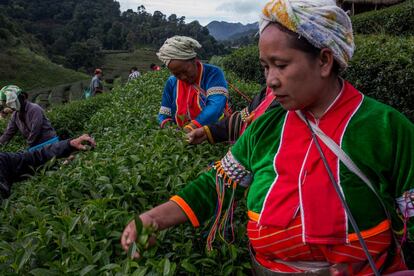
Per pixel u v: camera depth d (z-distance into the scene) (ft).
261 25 5.28
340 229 5.12
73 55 286.25
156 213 6.08
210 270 7.07
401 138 5.09
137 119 18.43
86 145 11.68
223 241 7.11
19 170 11.23
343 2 77.00
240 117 9.59
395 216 5.34
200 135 9.94
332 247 5.21
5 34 235.20
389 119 5.15
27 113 20.86
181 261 6.78
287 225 5.32
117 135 15.94
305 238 5.19
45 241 6.79
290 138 5.48
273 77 5.24
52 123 38.37
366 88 23.65
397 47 23.31
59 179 9.88
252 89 30.58
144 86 34.12
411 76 20.49
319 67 5.18
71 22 370.32
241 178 6.13
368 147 5.11
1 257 6.51
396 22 48.80
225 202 6.29
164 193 8.86
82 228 7.05
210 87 12.89
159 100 23.79
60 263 6.30
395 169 5.16
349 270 5.21
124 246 5.90
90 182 9.14
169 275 5.67
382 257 5.33
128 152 11.66
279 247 5.47
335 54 5.11
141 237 5.65
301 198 5.23
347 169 5.13
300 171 5.29
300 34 4.98
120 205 8.54
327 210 5.14
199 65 12.99
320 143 5.25
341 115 5.26
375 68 22.72
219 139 9.93
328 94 5.33
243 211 9.00
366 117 5.20
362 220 5.14
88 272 5.88
